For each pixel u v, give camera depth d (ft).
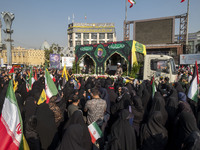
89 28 286.87
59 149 7.82
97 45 46.62
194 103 16.92
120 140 10.03
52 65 77.82
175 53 98.12
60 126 12.95
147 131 10.32
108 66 55.36
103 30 288.10
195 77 16.33
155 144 10.00
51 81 15.93
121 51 41.73
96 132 11.41
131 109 13.71
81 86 26.63
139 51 43.80
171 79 33.01
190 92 16.47
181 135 9.58
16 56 281.74
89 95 21.42
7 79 28.48
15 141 7.96
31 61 275.18
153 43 95.81
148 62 35.58
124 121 10.55
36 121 10.39
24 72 36.29
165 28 92.58
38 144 10.34
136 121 13.38
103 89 18.17
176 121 10.79
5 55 266.16
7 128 7.84
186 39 91.76
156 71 34.55
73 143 7.74
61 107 15.99
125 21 104.17
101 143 14.28
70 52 108.06
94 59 47.37
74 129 7.88
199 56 78.84
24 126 10.68
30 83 23.18
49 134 10.79
